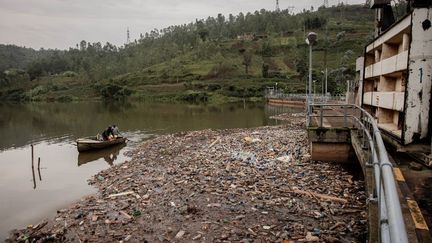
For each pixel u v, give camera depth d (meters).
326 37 141.25
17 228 12.79
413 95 9.48
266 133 28.12
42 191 17.34
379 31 15.70
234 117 54.94
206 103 94.94
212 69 134.88
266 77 119.94
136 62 176.75
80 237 10.99
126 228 11.23
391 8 14.48
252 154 19.19
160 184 15.45
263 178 14.52
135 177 17.48
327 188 12.81
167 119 53.81
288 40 158.50
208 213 11.61
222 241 9.64
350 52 112.62
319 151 15.74
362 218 10.24
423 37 9.17
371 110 15.43
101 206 13.60
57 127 45.78
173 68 148.00
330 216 10.57
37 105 102.94
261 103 90.19
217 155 20.03
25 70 195.75
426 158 8.14
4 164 24.09
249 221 10.70
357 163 15.21
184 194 13.66
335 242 9.02
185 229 10.64
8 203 15.60
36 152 28.42
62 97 129.12
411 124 9.58
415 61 9.34
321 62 120.81
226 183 14.39
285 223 10.36
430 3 9.03
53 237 11.12
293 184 13.49
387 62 11.87
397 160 8.85
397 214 2.32
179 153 23.08
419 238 4.71
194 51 171.00
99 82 142.75
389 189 2.70
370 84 15.97
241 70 133.25
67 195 16.39
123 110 75.06
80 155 26.77
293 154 17.91
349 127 15.23
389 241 2.39
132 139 33.97
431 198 6.23
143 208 12.73
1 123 50.94
